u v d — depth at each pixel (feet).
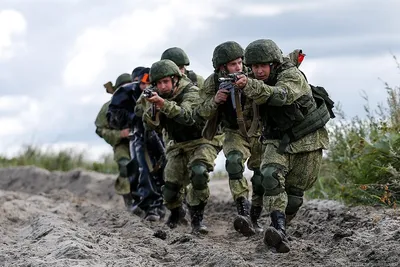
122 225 44.52
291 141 33.55
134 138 48.62
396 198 42.70
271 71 33.40
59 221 42.91
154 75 39.34
